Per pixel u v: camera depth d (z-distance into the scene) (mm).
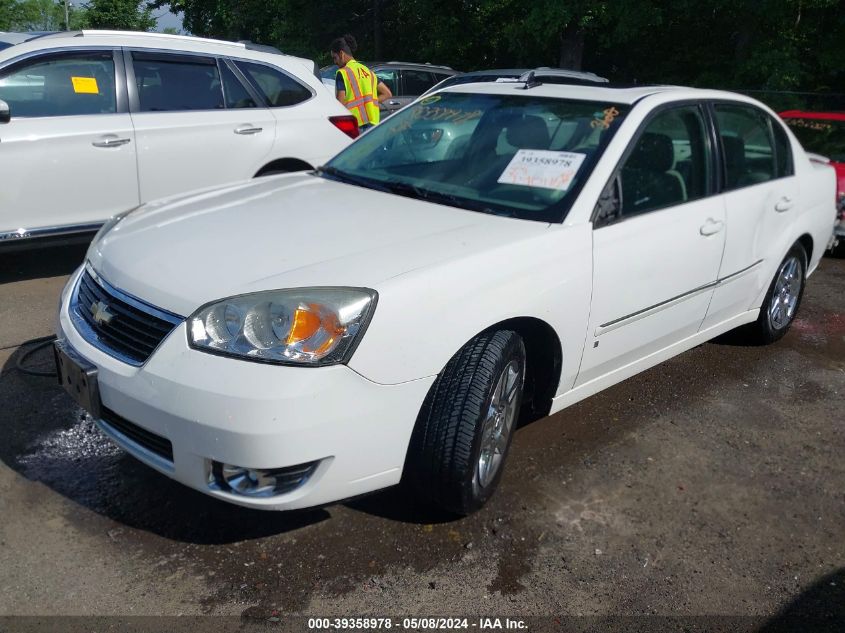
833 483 3541
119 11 38594
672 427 3936
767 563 2957
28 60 5234
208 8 27812
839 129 7906
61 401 3775
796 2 14742
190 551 2793
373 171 3889
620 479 3426
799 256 4953
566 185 3316
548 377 3293
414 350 2611
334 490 2584
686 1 15578
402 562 2803
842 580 2900
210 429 2414
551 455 3574
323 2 22531
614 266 3299
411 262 2738
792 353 5039
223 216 3250
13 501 3002
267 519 2984
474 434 2758
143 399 2533
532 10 16234
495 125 3771
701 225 3781
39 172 5191
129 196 5621
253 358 2422
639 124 3537
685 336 4074
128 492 3104
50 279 5652
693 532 3102
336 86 8203
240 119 6066
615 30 15656
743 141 4312
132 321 2715
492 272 2840
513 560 2854
